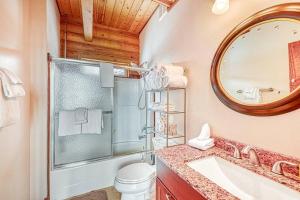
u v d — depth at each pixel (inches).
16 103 40.7
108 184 80.9
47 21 64.3
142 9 92.0
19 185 50.8
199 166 38.3
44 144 64.6
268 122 33.9
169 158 38.4
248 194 32.4
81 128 75.8
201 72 54.1
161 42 83.3
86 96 79.7
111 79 80.0
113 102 91.0
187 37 61.4
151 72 68.7
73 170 72.5
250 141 37.5
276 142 32.4
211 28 50.1
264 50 35.0
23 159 54.4
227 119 43.7
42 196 64.1
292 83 30.1
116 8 91.6
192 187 28.6
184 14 63.4
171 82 56.1
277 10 31.9
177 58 68.2
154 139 76.0
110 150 86.5
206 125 48.4
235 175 35.8
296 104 29.0
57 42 89.1
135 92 101.0
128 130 98.3
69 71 75.6
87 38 101.7
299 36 29.3
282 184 27.5
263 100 34.9
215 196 24.1
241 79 39.9
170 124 65.5
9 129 43.3
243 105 38.1
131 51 119.6
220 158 40.4
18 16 50.9
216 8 42.3
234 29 41.1
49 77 65.2
